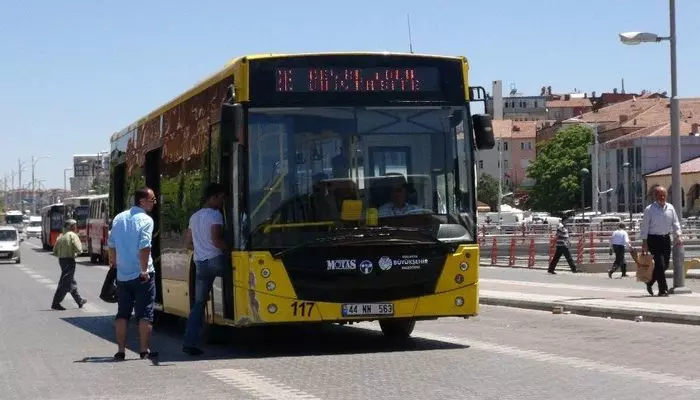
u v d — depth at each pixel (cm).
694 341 1528
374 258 1366
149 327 1418
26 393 1135
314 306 1351
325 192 1368
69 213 7712
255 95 1373
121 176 2339
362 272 1360
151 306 1414
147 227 1383
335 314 1355
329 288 1354
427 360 1316
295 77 1383
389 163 1389
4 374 1312
